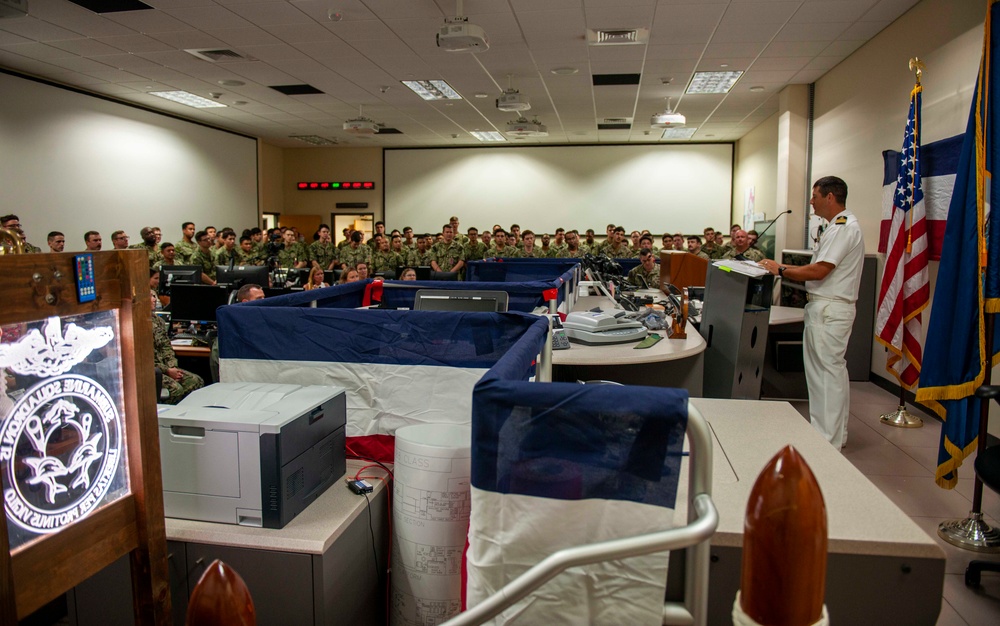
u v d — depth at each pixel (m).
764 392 4.71
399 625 1.54
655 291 5.66
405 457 1.49
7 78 6.82
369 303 2.98
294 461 1.48
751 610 0.63
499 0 4.84
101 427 1.11
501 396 0.85
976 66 3.98
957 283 2.56
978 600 2.14
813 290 3.50
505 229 12.83
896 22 5.27
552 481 0.85
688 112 9.36
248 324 1.90
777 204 8.19
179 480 1.48
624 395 0.82
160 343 3.64
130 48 6.13
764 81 7.51
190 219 9.96
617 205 12.44
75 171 7.73
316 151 13.43
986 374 2.48
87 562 1.08
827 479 1.24
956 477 2.59
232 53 6.32
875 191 5.71
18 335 0.95
